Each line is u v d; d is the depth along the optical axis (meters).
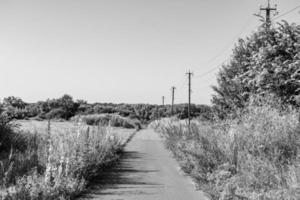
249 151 11.45
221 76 23.64
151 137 42.06
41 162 12.45
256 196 8.37
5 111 19.53
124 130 56.97
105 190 11.34
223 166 11.62
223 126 17.30
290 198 7.61
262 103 14.10
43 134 18.62
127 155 22.14
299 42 14.45
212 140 14.08
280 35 15.44
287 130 11.11
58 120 64.25
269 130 11.48
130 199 10.13
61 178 10.49
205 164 12.66
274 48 15.19
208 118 23.67
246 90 21.19
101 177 13.77
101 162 15.41
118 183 12.59
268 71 14.99
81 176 12.13
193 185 12.33
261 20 17.30
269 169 9.44
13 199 8.33
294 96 14.12
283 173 8.89
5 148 17.42
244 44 22.91
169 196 10.55
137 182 12.84
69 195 9.93
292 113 12.44
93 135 18.02
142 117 119.81
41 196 8.65
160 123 62.41
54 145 13.41
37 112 71.62
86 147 14.18
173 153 22.12
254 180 9.44
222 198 9.24
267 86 15.11
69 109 78.50
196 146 15.33
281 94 14.80
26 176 10.48
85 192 10.96
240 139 12.32
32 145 17.17
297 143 10.44
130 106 128.25
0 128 18.14
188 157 15.79
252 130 12.24
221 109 22.47
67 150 12.76
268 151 10.70
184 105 103.50
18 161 12.70
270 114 12.30
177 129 29.91
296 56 14.42
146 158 20.56
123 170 15.73
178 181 13.13
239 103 21.39
